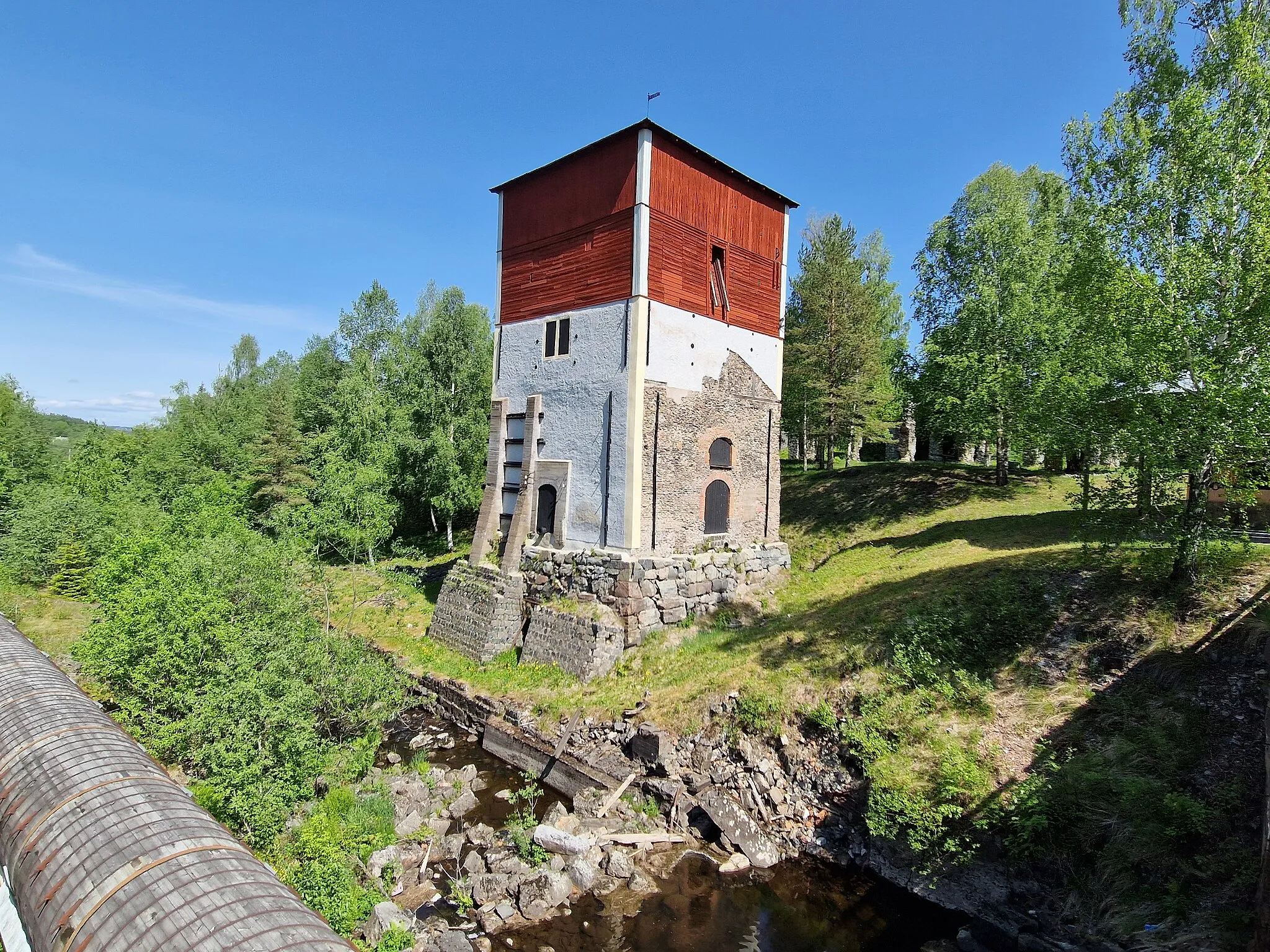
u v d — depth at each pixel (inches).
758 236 897.5
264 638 558.6
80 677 692.7
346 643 648.4
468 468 1450.5
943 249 1218.6
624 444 748.0
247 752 458.6
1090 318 547.8
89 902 214.4
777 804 502.9
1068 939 356.5
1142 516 518.3
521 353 892.0
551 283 845.8
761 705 555.2
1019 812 410.0
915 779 454.6
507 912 419.5
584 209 802.8
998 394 1001.5
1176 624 485.1
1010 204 1174.3
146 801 268.8
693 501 815.1
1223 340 459.8
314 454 1664.6
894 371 1328.7
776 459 933.2
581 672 712.4
